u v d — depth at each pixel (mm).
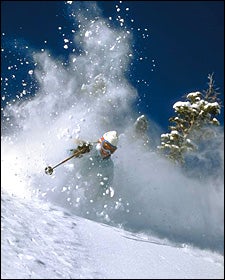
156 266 4594
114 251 4738
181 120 14188
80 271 3977
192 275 4594
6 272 3479
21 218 4766
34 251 4070
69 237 4750
